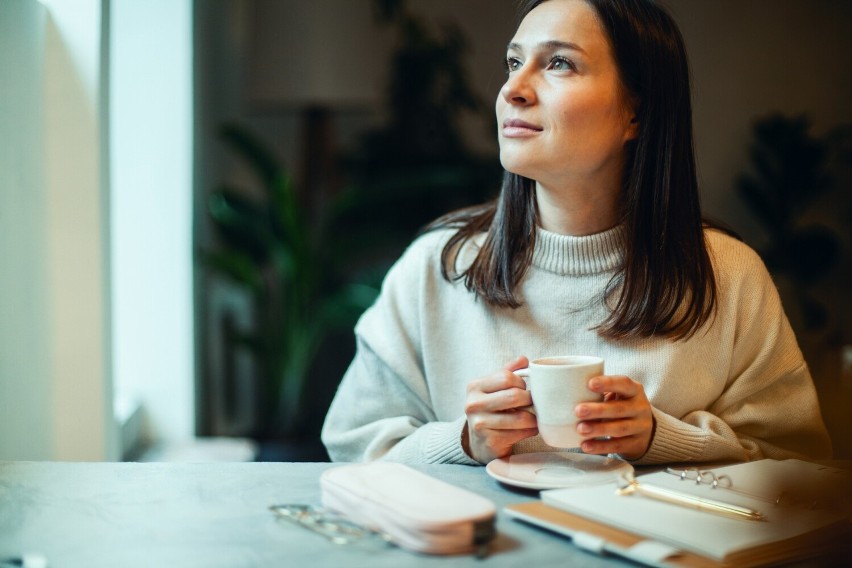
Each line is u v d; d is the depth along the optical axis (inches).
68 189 71.1
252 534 31.8
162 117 112.8
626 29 44.3
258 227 129.0
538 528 32.6
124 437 107.3
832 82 162.6
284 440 132.3
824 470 37.6
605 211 48.1
